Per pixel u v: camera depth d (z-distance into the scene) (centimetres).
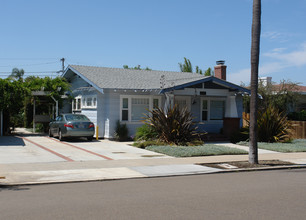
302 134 2250
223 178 995
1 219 567
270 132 1920
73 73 2530
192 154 1421
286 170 1173
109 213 609
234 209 646
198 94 2034
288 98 2634
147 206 660
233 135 2009
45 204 669
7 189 816
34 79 2486
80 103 2381
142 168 1118
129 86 2036
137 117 2081
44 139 2014
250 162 1254
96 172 1032
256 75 1245
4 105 2131
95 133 2080
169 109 1781
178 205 670
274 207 664
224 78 2647
